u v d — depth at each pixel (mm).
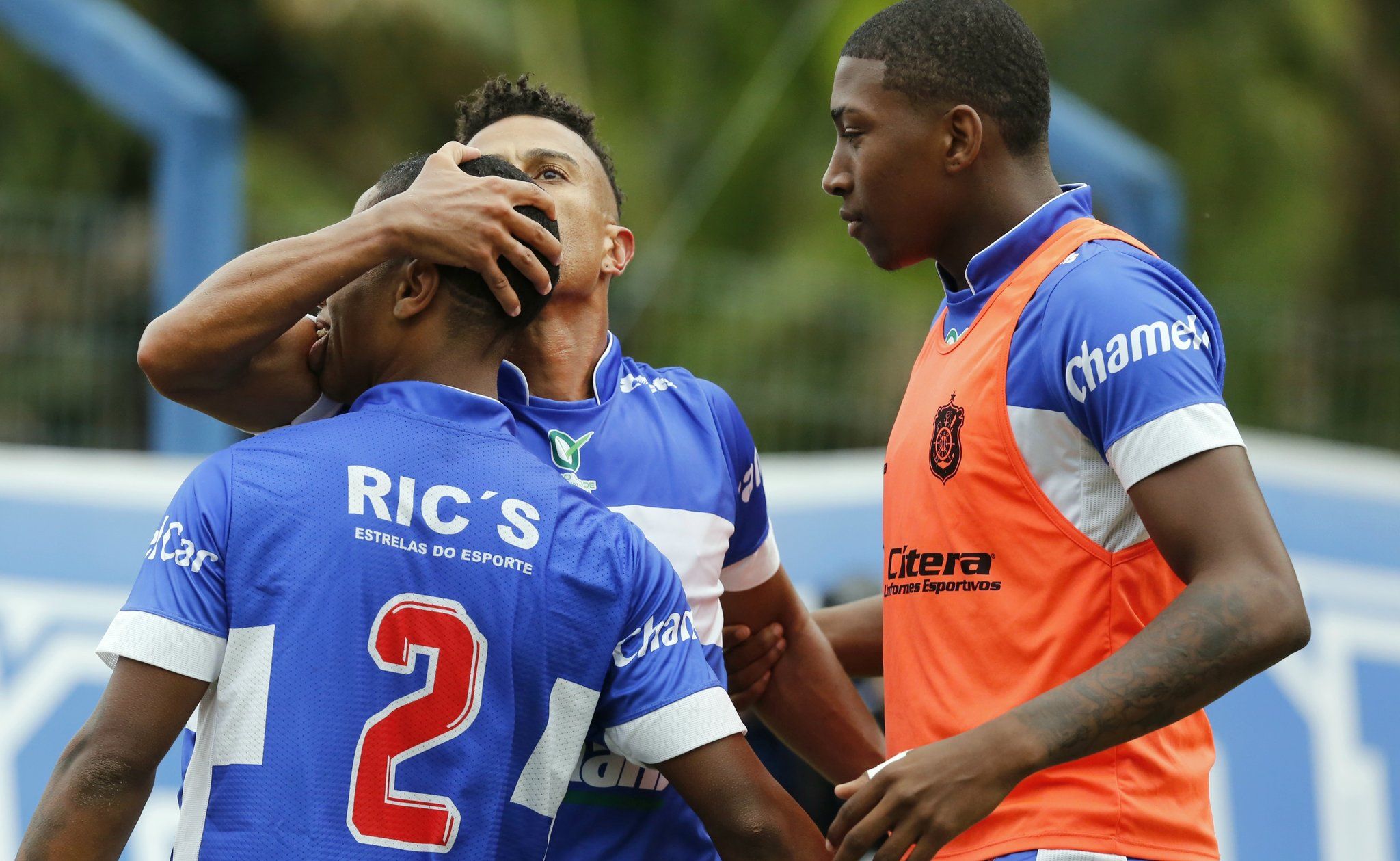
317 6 43812
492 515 7742
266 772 7273
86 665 16375
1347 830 18828
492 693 7586
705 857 9438
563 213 9711
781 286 22953
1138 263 8430
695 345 22406
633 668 8031
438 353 8117
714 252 32688
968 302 9062
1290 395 23875
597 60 45562
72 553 16734
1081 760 8297
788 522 19219
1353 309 42406
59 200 38750
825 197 32688
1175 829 8375
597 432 9633
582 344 9938
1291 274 39531
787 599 11031
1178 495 7824
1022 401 8508
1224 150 39625
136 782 7277
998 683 8492
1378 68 43969
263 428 8977
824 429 22391
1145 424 7938
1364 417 23719
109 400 20328
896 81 8969
